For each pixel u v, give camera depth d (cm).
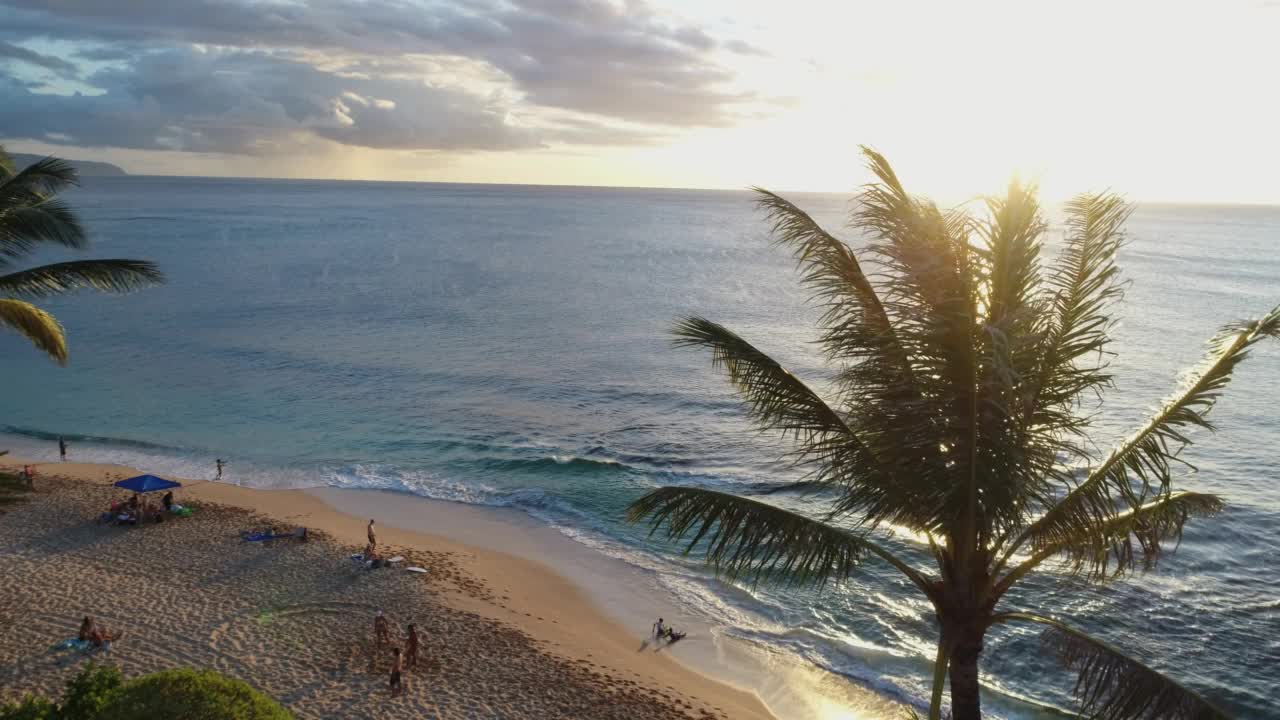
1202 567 2820
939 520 795
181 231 18162
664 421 4888
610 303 9350
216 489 3612
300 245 15812
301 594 2477
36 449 4200
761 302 9425
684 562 2945
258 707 1120
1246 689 2156
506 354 6781
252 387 5650
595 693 2047
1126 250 15675
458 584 2670
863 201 818
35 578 2466
